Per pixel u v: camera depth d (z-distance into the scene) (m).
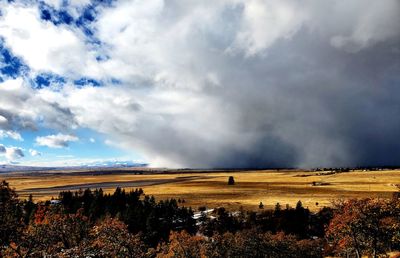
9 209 44.88
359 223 69.06
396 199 68.75
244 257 98.69
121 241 62.81
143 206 177.25
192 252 91.88
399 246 68.19
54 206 113.31
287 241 108.94
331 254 107.31
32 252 48.75
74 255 52.72
